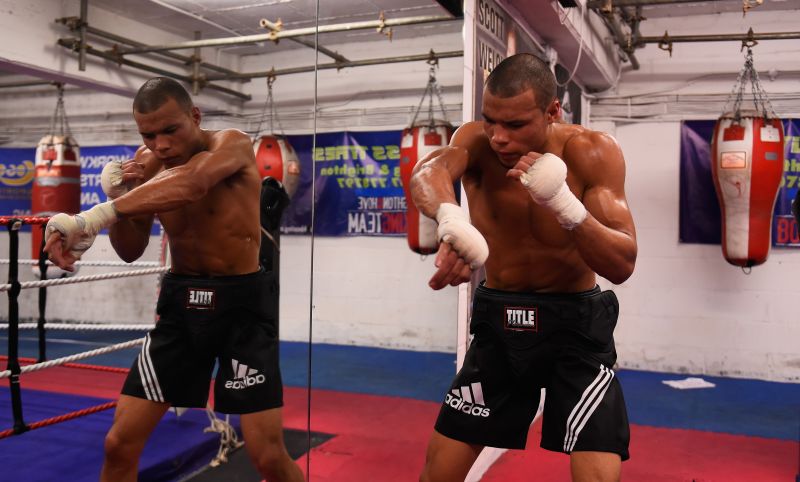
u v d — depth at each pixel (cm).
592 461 134
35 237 309
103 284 395
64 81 310
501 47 287
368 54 381
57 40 291
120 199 134
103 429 278
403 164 376
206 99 301
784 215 463
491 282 153
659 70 494
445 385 355
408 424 305
